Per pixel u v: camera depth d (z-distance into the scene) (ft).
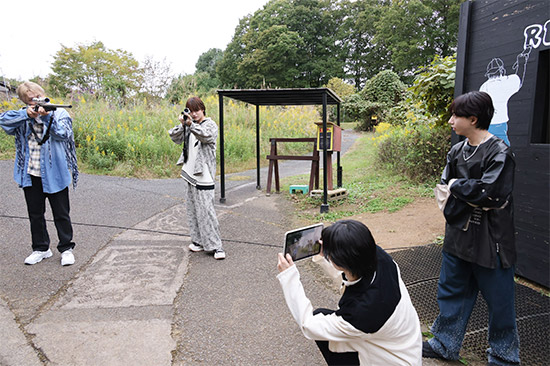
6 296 9.98
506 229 6.79
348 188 24.62
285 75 129.80
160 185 24.71
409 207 19.44
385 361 5.47
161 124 34.83
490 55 12.09
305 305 5.87
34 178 11.62
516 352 7.22
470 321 9.39
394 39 105.81
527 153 10.93
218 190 25.52
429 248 14.01
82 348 7.98
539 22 10.44
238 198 23.02
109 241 14.47
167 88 45.37
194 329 8.87
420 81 21.12
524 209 11.12
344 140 59.52
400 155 26.20
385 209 19.45
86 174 25.91
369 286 5.28
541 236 10.66
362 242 5.13
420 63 101.71
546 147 10.36
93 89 41.52
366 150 43.91
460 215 7.02
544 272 10.64
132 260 12.85
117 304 9.90
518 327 9.00
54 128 11.31
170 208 19.33
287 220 18.44
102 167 27.40
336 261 5.28
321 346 6.31
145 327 8.85
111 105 37.65
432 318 9.56
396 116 41.01
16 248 13.23
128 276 11.60
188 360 7.73
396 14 102.53
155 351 7.97
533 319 9.30
